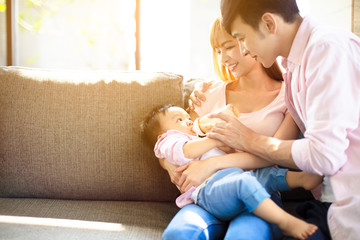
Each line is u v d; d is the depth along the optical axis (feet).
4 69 5.44
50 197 5.16
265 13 3.56
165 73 5.60
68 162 5.08
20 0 9.79
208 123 4.70
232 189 3.66
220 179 3.96
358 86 3.36
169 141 4.49
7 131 5.11
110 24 10.11
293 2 3.72
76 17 10.06
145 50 9.93
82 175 5.08
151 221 4.53
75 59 10.21
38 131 5.09
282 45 3.77
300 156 3.58
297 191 5.25
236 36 3.81
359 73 3.35
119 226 4.28
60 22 10.05
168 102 5.34
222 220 3.93
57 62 10.17
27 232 3.98
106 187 5.11
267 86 4.98
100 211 4.74
